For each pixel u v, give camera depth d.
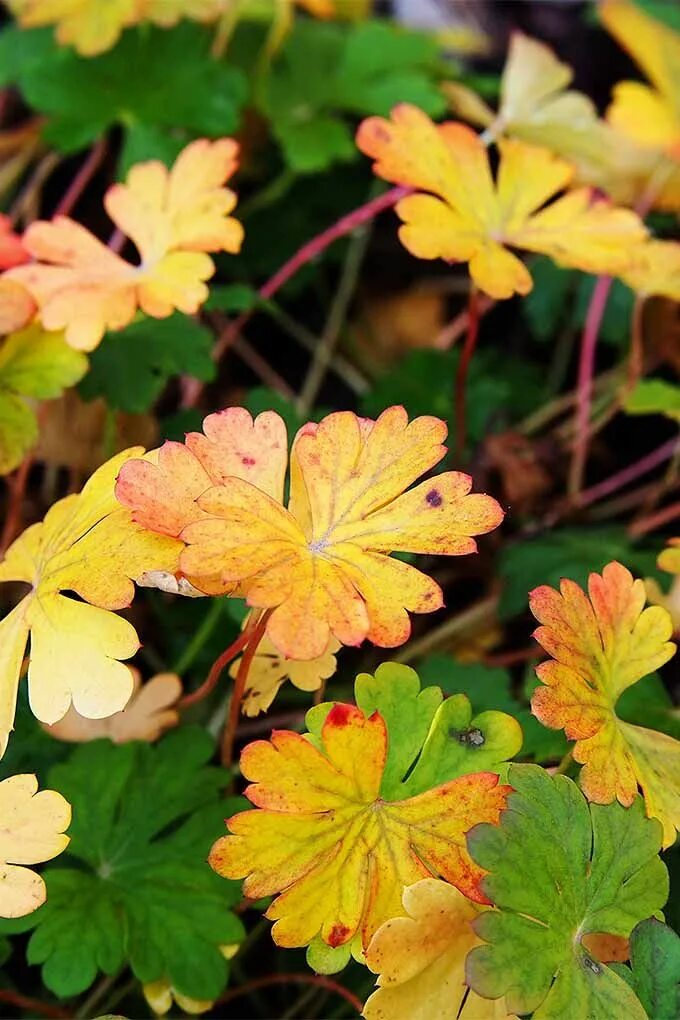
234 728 0.52
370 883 0.46
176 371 0.60
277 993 0.55
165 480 0.47
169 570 0.46
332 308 0.79
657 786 0.48
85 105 0.68
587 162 0.67
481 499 0.47
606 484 0.67
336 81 0.74
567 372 0.79
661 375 0.74
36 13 0.67
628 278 0.61
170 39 0.69
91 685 0.47
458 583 0.65
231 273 0.75
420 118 0.56
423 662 0.59
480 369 0.73
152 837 0.53
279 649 0.44
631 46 0.68
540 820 0.46
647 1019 0.45
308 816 0.46
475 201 0.56
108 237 0.77
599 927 0.46
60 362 0.56
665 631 0.50
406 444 0.48
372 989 0.53
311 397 0.73
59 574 0.48
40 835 0.47
